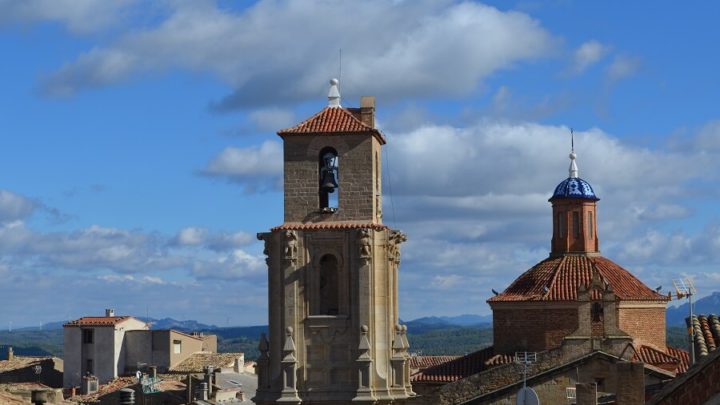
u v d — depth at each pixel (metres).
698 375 32.72
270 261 95.81
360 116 97.62
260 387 95.25
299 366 94.50
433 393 92.12
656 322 109.06
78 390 173.50
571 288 109.50
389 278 95.25
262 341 95.19
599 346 89.12
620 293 107.75
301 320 94.75
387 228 95.50
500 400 88.44
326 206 96.94
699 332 78.62
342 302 94.69
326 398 93.75
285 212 96.12
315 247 95.12
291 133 96.12
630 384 64.50
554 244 115.12
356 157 95.88
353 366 93.81
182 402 138.62
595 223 114.81
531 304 109.56
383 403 93.62
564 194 114.44
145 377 151.38
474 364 110.81
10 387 139.88
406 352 95.19
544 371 88.94
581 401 66.31
